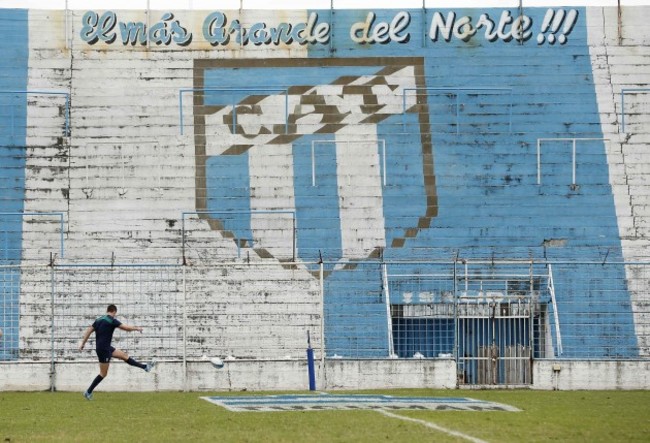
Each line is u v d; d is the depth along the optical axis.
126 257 111.94
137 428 53.69
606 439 48.38
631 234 115.19
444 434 49.31
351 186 118.00
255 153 120.06
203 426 54.09
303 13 130.12
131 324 93.94
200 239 113.25
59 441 48.69
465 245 113.62
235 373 82.69
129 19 128.88
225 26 129.25
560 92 125.50
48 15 128.38
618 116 123.81
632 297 103.06
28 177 117.81
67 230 114.06
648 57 128.25
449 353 94.69
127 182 117.81
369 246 113.62
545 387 85.31
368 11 130.38
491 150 120.94
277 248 113.25
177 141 120.81
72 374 82.81
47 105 122.94
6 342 94.12
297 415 59.22
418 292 97.38
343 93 125.44
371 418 56.88
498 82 126.12
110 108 123.31
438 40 129.25
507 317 91.81
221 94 125.06
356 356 94.50
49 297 94.75
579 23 129.88
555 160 120.25
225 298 96.94
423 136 122.06
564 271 104.19
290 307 97.00
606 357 97.38
